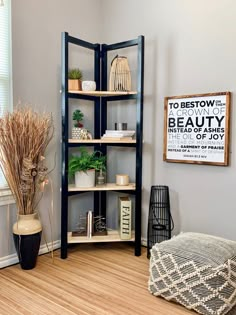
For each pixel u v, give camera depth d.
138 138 3.14
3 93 2.85
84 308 2.24
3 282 2.61
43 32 3.10
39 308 2.24
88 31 3.55
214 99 2.88
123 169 3.62
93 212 3.57
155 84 3.30
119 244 3.51
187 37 3.04
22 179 2.74
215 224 2.96
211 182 2.97
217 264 2.11
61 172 3.21
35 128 2.72
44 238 3.24
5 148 2.67
